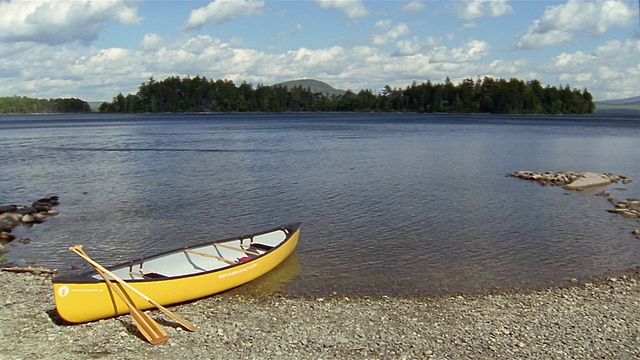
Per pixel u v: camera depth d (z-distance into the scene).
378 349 12.88
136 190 35.25
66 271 19.22
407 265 19.70
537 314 15.16
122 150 62.06
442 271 19.08
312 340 13.36
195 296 16.09
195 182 38.22
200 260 18.23
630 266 19.81
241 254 19.20
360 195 33.06
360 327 14.22
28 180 39.81
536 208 29.72
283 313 15.21
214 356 12.45
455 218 27.06
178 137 83.81
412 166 46.84
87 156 55.72
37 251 21.86
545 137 82.94
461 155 56.16
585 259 20.61
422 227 25.22
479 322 14.58
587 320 14.70
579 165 49.34
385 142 72.56
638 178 41.75
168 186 36.66
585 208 29.84
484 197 32.75
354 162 49.59
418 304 15.98
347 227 25.12
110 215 28.02
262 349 12.83
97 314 14.27
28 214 27.38
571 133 92.75
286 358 12.38
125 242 23.12
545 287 17.56
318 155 55.69
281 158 52.94
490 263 20.02
